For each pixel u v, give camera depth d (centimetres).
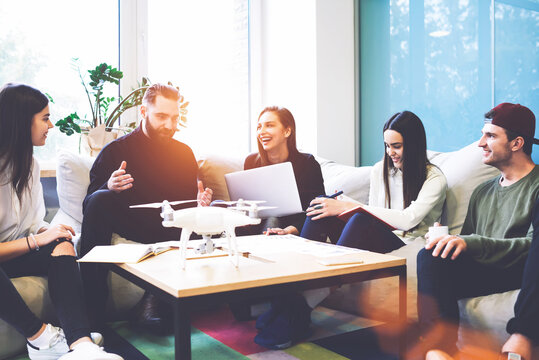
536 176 157
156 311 181
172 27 333
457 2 282
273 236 179
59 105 293
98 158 215
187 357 104
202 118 346
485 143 166
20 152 166
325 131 326
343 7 332
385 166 217
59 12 292
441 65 291
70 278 150
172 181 221
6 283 143
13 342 156
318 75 322
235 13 356
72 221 219
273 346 162
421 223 207
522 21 248
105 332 183
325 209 187
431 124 299
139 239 201
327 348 164
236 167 266
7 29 278
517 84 252
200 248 138
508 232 157
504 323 138
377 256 141
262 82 367
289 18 340
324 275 123
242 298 111
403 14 312
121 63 314
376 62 330
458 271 148
